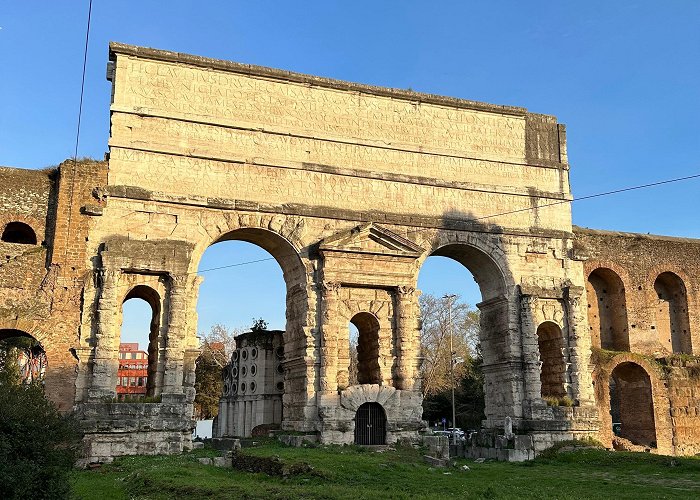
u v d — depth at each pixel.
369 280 42.69
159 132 40.66
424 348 91.38
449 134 47.44
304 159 43.44
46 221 39.03
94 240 38.41
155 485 24.81
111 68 41.53
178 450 36.94
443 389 88.50
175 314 38.41
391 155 45.53
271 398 51.97
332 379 40.62
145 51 41.12
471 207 46.66
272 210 41.69
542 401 44.72
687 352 54.66
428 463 36.25
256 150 42.44
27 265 37.75
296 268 42.66
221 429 56.72
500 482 29.64
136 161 39.88
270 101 43.50
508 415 45.19
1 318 36.44
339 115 44.94
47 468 18.34
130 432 36.38
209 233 40.34
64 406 36.34
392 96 46.44
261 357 52.66
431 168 46.31
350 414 40.50
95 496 24.03
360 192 44.19
